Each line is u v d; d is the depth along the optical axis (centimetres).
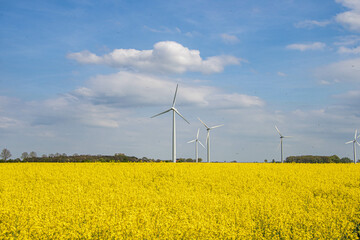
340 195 1731
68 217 1030
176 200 1368
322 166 3123
